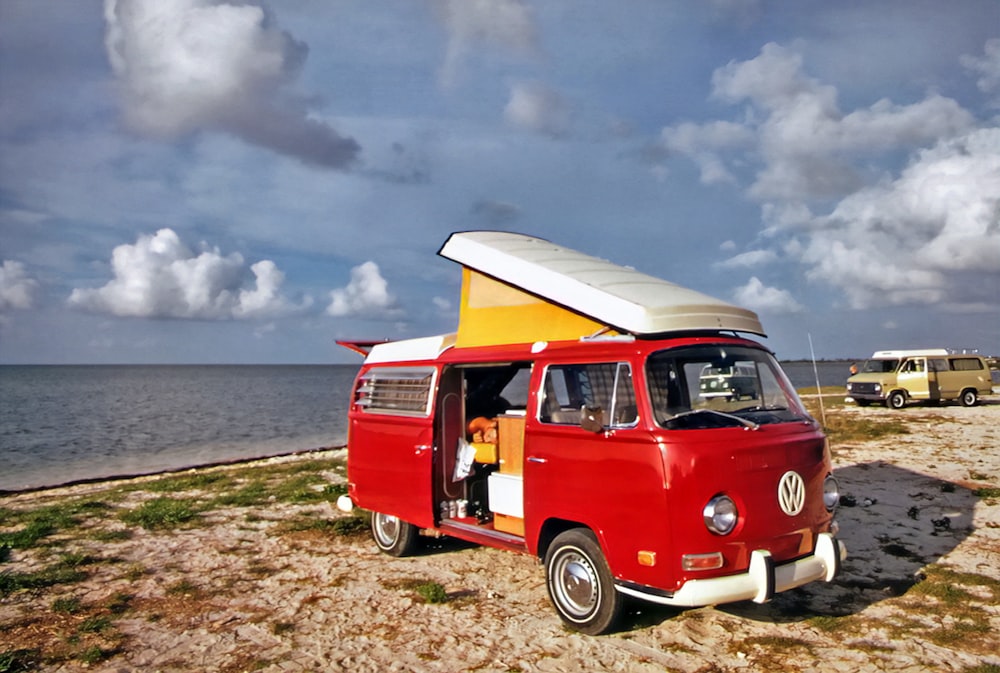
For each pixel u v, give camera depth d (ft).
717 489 16.44
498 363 22.49
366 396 28.55
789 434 18.25
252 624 20.65
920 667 16.46
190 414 148.25
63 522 33.78
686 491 16.37
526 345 21.65
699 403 18.20
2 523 34.73
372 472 27.53
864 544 26.37
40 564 27.20
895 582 22.24
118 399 213.05
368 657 18.17
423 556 27.35
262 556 27.89
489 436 23.97
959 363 84.38
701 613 20.06
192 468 59.36
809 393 119.65
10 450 84.12
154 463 72.23
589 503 18.28
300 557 27.61
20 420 130.82
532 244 24.62
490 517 24.59
